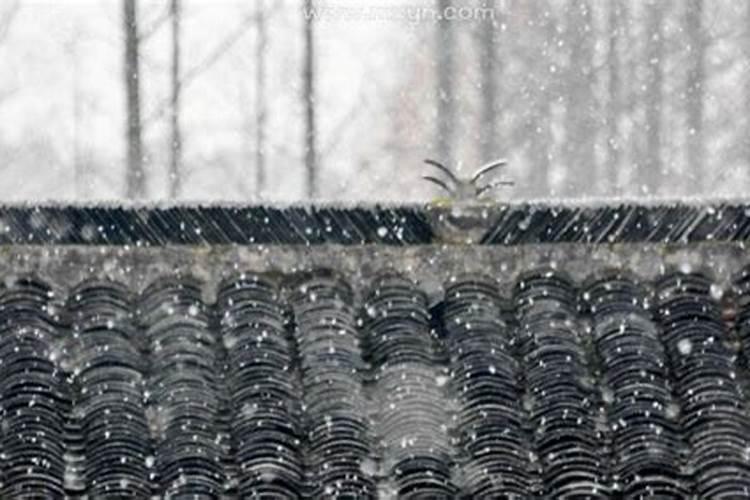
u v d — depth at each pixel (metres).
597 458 29.22
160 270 31.95
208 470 28.47
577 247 32.41
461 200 32.59
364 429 29.41
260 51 88.56
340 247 32.19
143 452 28.84
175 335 30.83
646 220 32.34
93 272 31.83
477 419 29.64
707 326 31.39
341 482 28.36
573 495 28.56
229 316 31.31
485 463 28.88
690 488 28.86
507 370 30.61
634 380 30.44
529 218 32.28
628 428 29.66
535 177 89.69
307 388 30.09
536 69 90.88
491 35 89.00
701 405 29.95
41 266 31.73
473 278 32.12
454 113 89.25
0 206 31.67
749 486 28.59
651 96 90.56
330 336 30.97
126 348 30.61
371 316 31.61
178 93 82.25
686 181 90.38
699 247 32.38
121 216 31.89
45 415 29.19
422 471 28.61
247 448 28.81
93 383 29.88
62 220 31.77
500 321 31.58
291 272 32.06
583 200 32.47
